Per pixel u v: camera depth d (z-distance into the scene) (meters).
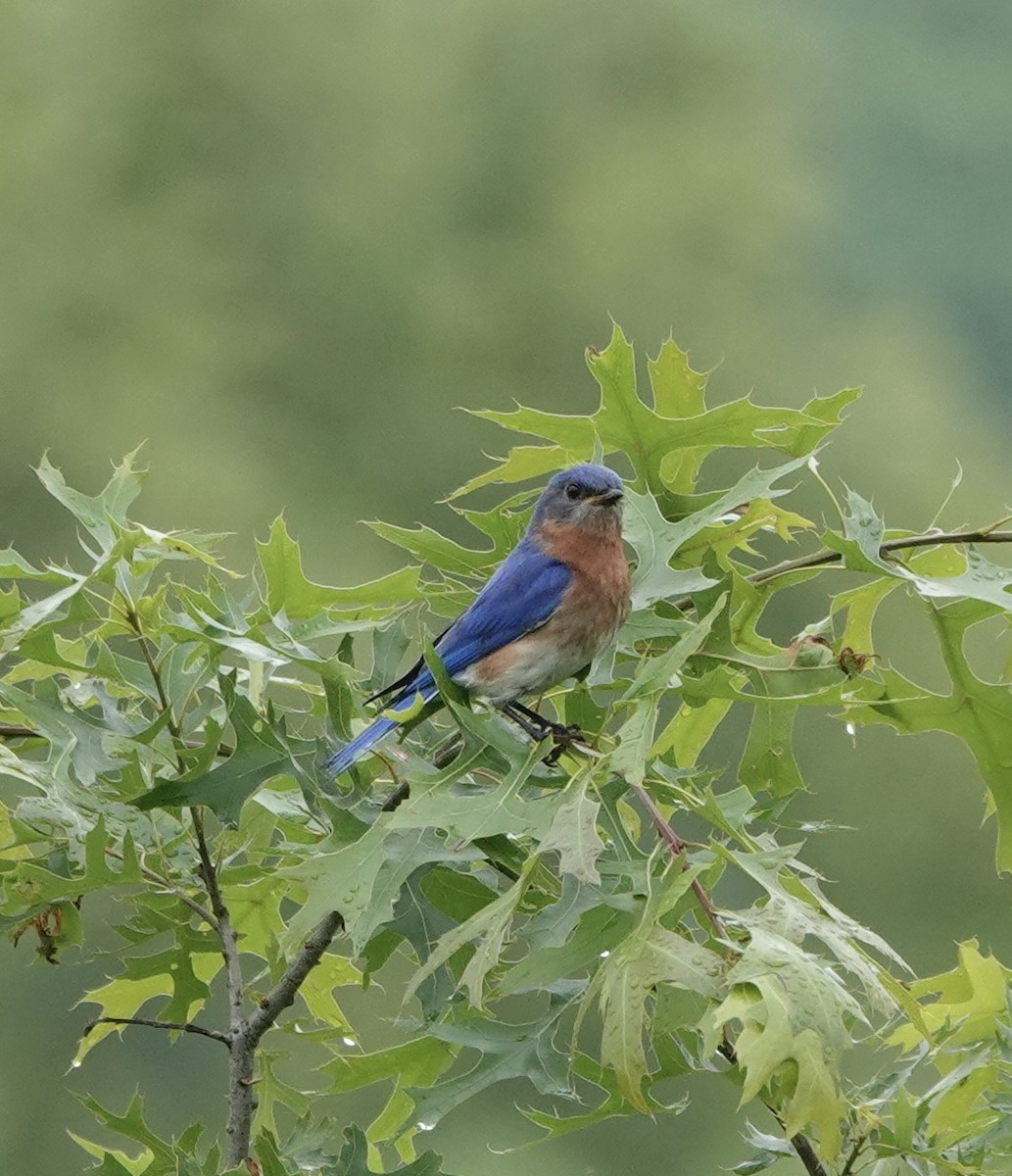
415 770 5.33
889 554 6.59
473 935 4.61
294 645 5.83
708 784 5.36
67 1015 16.30
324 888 4.97
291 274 22.28
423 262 22.66
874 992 4.34
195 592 5.86
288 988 5.73
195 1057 16.52
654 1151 15.16
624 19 24.50
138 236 22.22
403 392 22.12
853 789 17.94
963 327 29.80
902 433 22.31
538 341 22.77
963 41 31.73
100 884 5.50
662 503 6.71
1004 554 20.64
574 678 7.23
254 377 21.84
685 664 6.21
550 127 23.72
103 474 20.75
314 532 20.62
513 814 4.97
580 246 23.34
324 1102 13.38
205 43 22.97
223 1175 5.02
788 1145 5.23
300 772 5.46
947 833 17.91
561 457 6.90
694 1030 4.43
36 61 22.83
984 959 5.77
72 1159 16.12
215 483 20.27
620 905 4.64
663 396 6.90
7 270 21.84
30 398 21.12
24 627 5.64
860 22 32.00
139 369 21.39
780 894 4.62
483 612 7.09
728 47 25.28
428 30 23.88
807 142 27.80
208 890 5.82
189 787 5.39
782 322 23.88
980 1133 5.51
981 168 30.55
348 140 23.06
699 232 23.84
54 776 5.67
